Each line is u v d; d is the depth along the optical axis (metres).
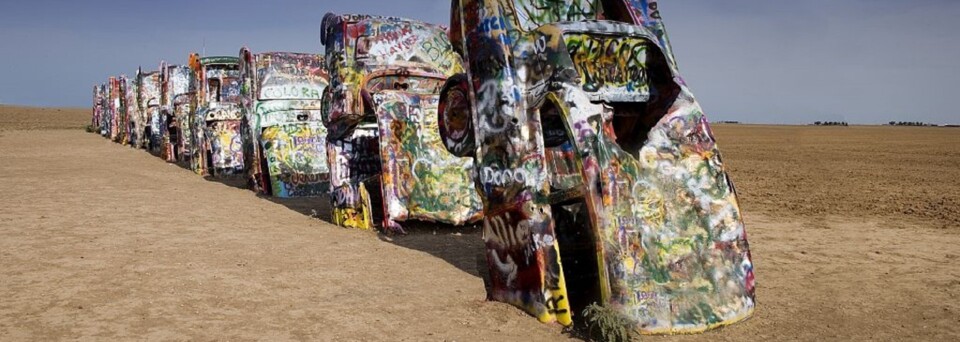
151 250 8.38
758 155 32.97
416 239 9.81
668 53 7.10
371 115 11.21
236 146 18.89
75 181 15.74
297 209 12.79
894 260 8.62
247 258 8.12
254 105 15.25
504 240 6.43
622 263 5.73
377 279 7.29
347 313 6.04
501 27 6.57
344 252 8.70
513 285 6.34
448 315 6.06
